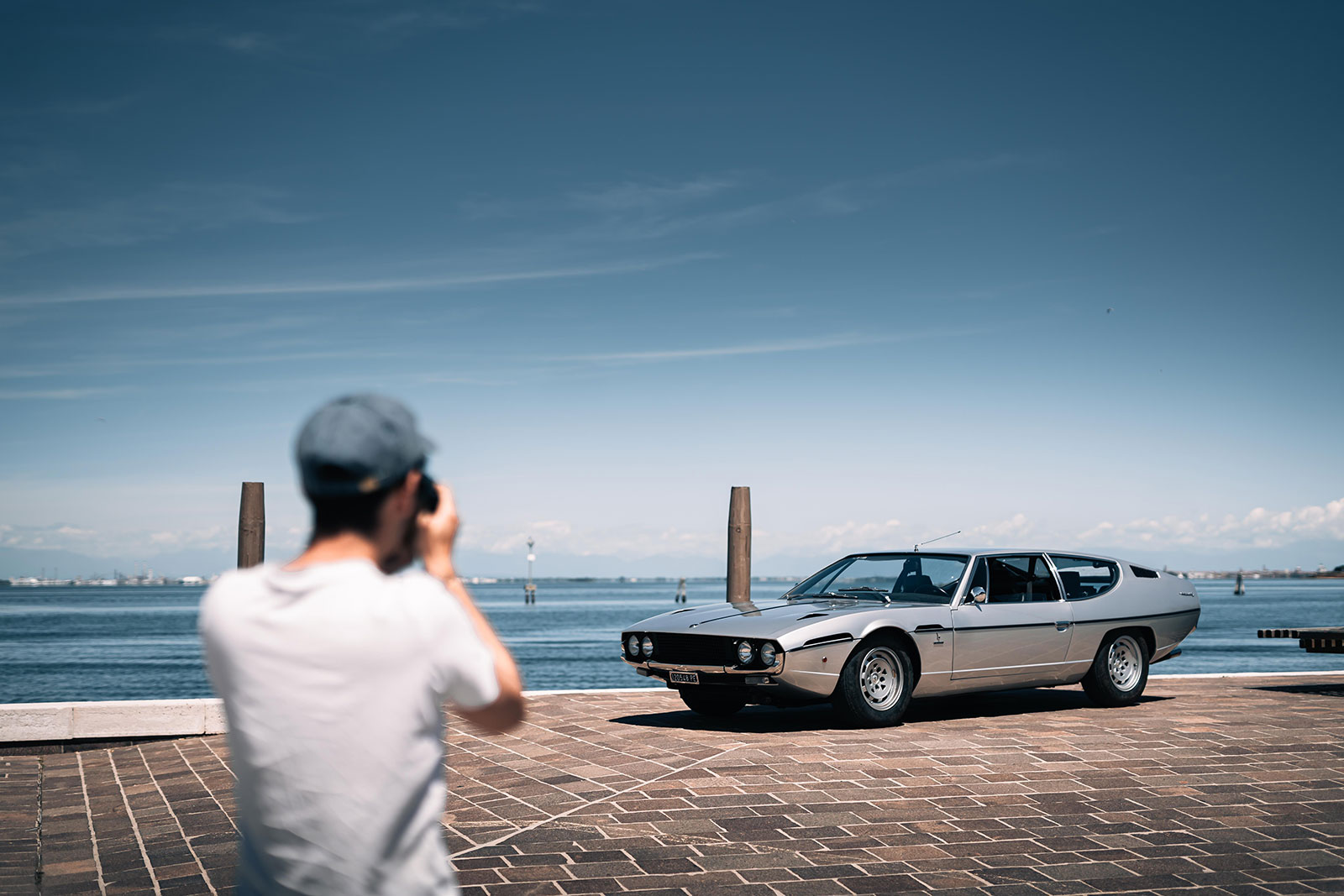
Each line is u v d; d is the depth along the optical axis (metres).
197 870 5.04
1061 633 9.59
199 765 7.45
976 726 8.53
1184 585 10.73
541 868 4.84
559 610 137.12
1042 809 5.84
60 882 4.93
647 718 9.02
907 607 8.97
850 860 4.95
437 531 1.90
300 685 1.71
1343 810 5.84
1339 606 121.88
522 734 8.09
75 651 59.78
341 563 1.78
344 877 1.71
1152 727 8.30
